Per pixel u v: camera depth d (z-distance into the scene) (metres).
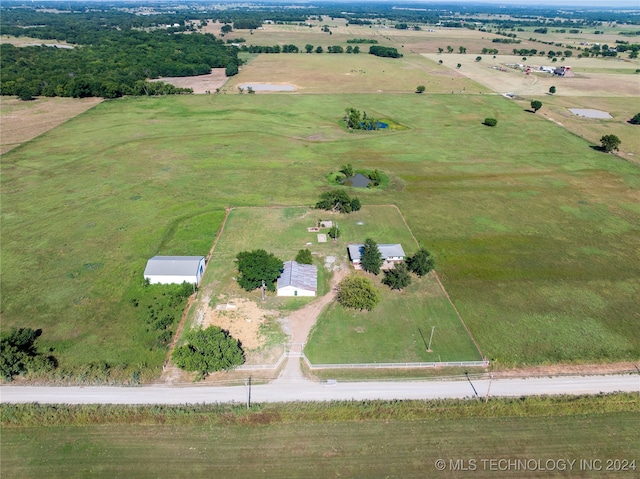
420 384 47.38
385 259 67.38
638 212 84.31
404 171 102.25
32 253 68.62
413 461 39.81
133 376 46.97
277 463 39.47
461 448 41.00
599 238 75.56
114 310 57.56
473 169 103.88
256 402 44.91
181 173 98.19
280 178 97.19
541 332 54.84
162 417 42.94
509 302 60.16
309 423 43.16
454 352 51.59
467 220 80.94
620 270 67.06
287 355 50.91
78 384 46.56
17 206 82.44
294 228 77.31
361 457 40.09
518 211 84.44
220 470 38.78
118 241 72.19
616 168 105.06
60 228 75.56
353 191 91.88
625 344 53.00
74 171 98.00
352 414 43.72
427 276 65.50
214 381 47.34
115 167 100.50
